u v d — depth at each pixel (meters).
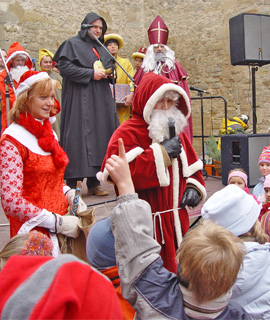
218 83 10.65
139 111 2.42
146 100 2.35
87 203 4.68
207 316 1.45
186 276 1.41
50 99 2.39
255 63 6.70
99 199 4.95
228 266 1.36
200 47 10.79
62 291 0.79
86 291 0.85
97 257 1.77
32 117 2.36
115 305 0.90
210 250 1.37
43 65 6.78
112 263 1.76
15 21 9.08
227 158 5.81
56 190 2.43
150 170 2.23
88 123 5.05
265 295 1.79
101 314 0.85
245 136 5.50
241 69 10.31
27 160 2.29
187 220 2.48
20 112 2.36
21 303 0.81
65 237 2.36
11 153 2.24
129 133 2.37
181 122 2.42
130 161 2.25
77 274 0.85
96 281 0.87
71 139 5.05
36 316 0.77
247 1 10.08
